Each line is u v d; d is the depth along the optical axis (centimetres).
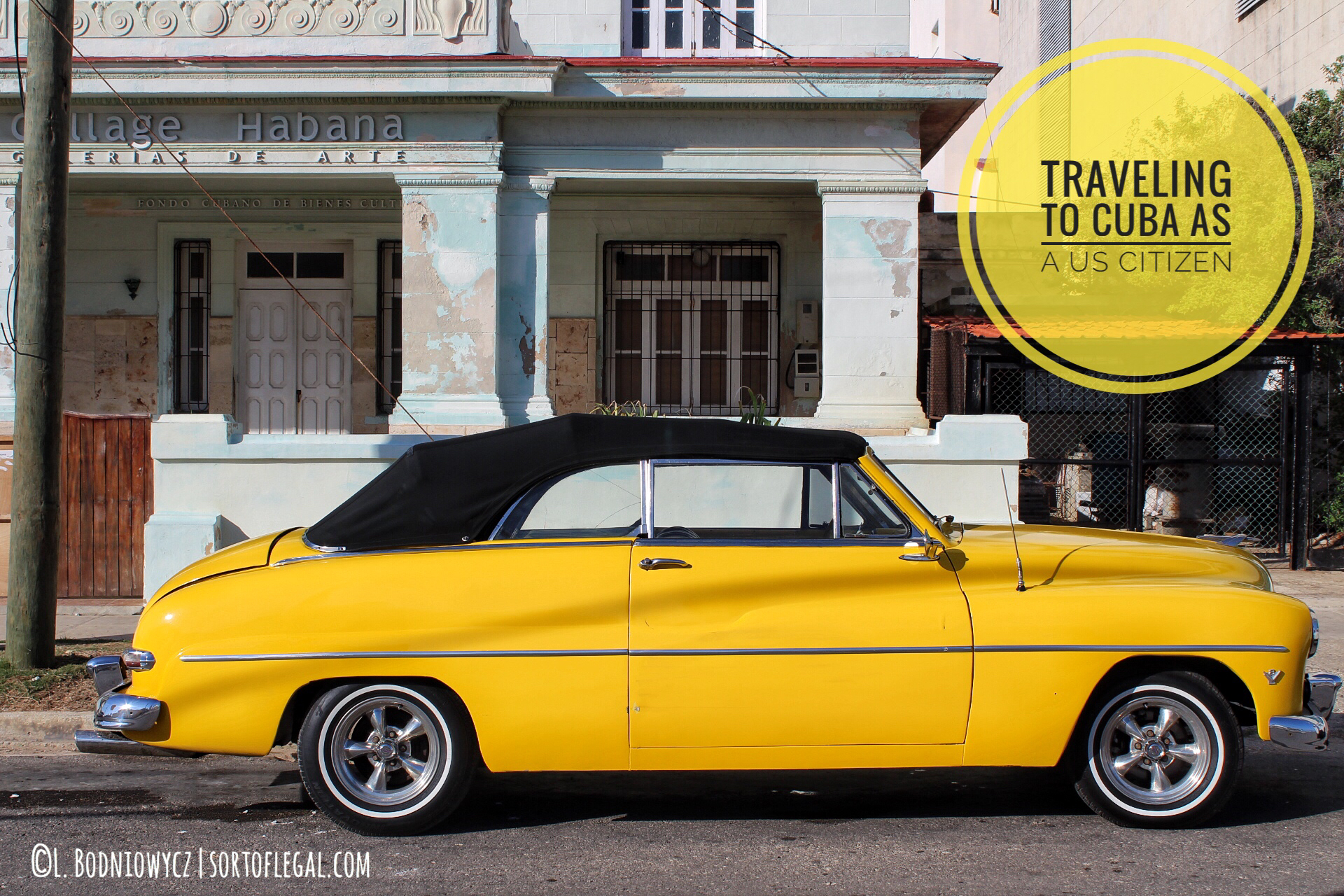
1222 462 1156
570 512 479
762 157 1098
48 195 686
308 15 1070
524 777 548
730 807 501
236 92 1050
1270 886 404
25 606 686
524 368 1103
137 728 443
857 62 1062
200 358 1326
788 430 483
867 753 452
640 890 402
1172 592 460
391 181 1130
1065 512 1336
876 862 430
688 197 1289
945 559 456
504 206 1098
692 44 1222
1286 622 454
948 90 1069
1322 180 1260
